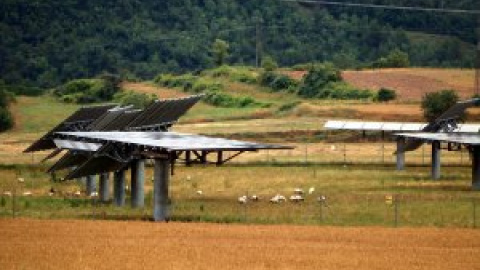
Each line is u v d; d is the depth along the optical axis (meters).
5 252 158.50
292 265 150.75
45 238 172.50
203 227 187.50
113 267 146.75
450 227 191.88
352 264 152.25
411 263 153.62
